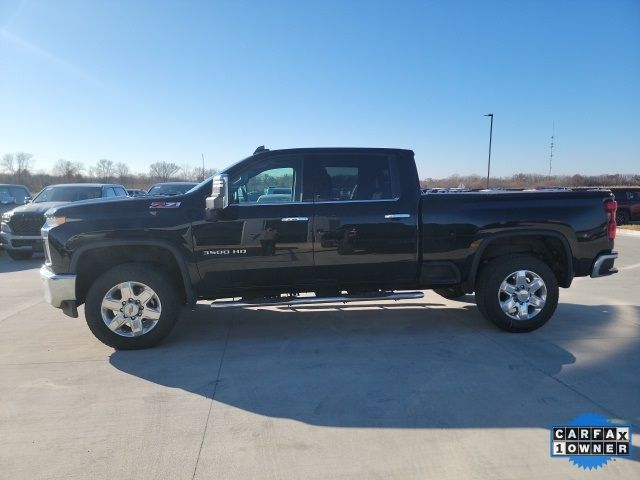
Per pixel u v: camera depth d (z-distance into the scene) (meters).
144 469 2.76
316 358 4.50
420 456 2.86
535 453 2.87
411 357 4.50
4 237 11.30
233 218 4.80
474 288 5.35
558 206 5.16
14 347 4.89
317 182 5.00
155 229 4.70
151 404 3.58
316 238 4.91
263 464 2.80
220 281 4.90
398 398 3.63
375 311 6.20
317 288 5.08
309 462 2.81
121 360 4.50
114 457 2.88
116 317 4.69
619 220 21.59
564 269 5.32
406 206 5.04
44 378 4.09
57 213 4.70
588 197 5.25
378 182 5.10
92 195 12.63
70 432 3.18
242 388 3.85
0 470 2.76
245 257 4.84
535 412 3.38
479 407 3.46
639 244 14.43
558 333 5.20
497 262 5.16
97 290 4.64
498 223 5.08
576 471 2.69
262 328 5.50
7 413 3.46
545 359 4.40
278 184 5.00
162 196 4.93
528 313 5.15
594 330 5.30
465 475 2.67
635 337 5.05
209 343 4.98
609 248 5.30
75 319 5.97
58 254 4.64
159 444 3.03
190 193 4.91
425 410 3.43
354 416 3.36
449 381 3.93
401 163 5.11
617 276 8.88
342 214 4.94
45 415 3.42
